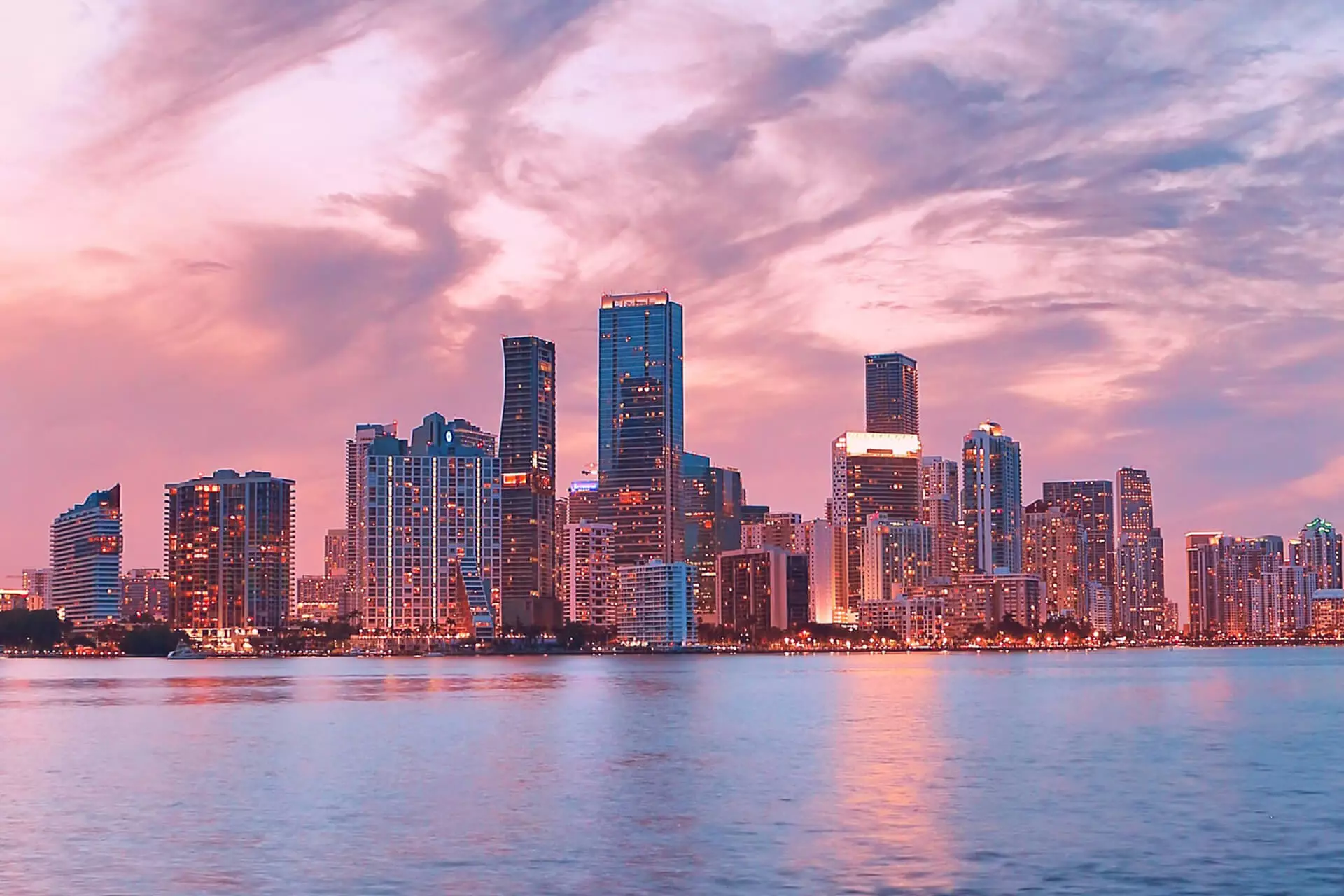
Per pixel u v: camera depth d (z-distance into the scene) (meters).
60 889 90.75
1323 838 108.50
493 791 135.88
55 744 189.38
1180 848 104.06
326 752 175.38
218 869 96.88
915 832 110.88
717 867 97.06
